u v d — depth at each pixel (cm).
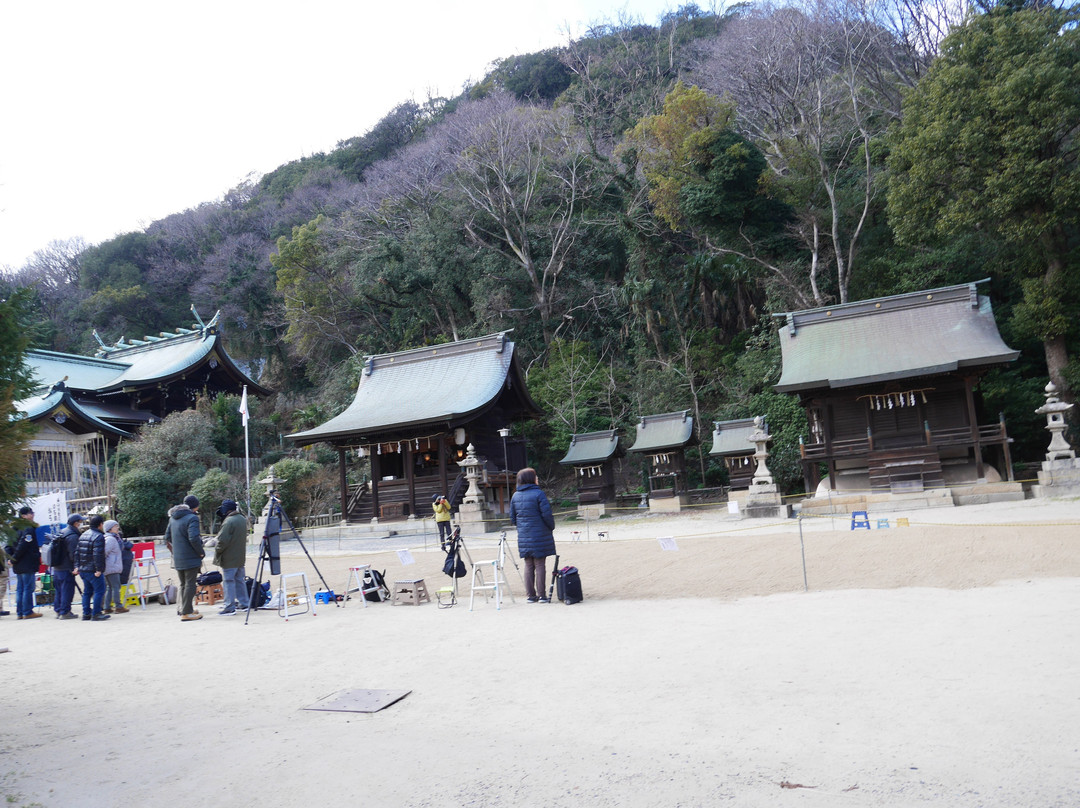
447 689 639
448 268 5000
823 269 3906
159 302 7244
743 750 435
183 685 724
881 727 453
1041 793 343
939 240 3259
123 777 465
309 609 1187
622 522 2831
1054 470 2131
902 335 2550
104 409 4778
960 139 2472
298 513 3291
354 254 5325
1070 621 679
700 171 4191
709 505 3309
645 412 4075
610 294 4850
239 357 6981
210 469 3656
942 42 2656
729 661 651
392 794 409
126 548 1442
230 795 424
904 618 767
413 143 6969
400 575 1605
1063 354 2705
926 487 2295
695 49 6084
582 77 6175
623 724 504
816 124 3778
